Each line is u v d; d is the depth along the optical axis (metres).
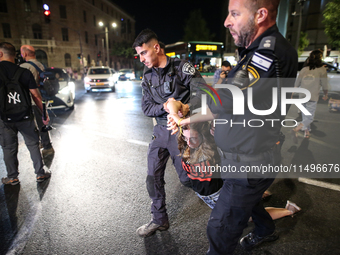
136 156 3.74
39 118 3.84
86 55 37.25
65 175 3.13
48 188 2.81
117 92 12.98
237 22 1.12
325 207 2.30
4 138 2.75
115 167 3.35
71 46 34.75
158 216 1.99
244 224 1.28
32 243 1.95
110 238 1.99
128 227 2.12
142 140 4.53
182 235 2.01
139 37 1.69
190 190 2.71
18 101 2.65
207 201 1.72
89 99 10.37
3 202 2.54
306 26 39.97
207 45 11.74
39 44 32.03
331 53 24.70
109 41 44.78
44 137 3.90
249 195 1.23
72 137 4.77
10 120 2.66
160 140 1.85
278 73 1.05
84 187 2.82
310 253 1.77
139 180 2.97
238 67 1.15
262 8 1.05
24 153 3.95
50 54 33.19
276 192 2.59
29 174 3.18
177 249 1.86
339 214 2.20
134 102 9.33
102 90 14.02
